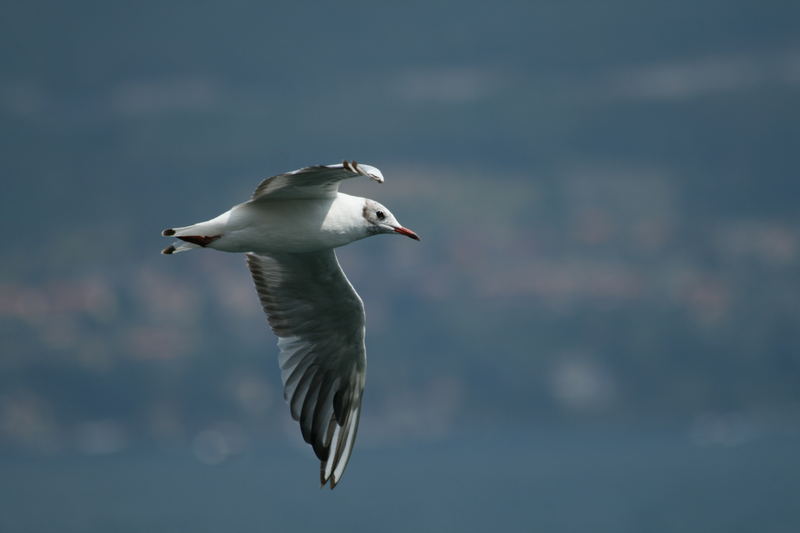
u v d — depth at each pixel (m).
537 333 164.12
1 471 114.00
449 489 85.56
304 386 10.72
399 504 75.00
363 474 103.75
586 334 164.50
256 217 9.35
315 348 10.69
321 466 10.67
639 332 166.25
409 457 121.06
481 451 125.56
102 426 146.00
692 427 147.12
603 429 149.62
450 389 155.12
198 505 78.75
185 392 149.00
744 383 160.00
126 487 95.62
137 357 153.00
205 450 134.00
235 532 60.53
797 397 158.25
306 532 58.97
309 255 10.01
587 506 70.44
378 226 9.70
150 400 148.12
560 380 157.50
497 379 156.62
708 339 166.25
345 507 73.19
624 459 111.94
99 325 163.12
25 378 151.12
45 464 121.56
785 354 164.38
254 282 10.45
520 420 152.25
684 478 90.00
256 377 150.75
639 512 66.06
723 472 94.62
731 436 134.00
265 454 129.12
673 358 164.00
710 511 65.88
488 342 161.75
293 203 9.42
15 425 142.50
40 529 66.00
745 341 165.38
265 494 86.56
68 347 155.38
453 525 60.59
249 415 146.50
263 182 8.77
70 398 148.12
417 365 158.75
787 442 125.94
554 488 84.62
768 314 172.88
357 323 10.50
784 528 57.28
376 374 155.00
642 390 158.38
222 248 9.45
